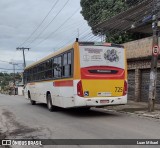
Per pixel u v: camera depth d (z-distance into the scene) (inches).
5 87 4266.7
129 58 866.8
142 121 488.7
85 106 540.4
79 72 534.0
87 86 535.8
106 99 544.7
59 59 616.1
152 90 591.8
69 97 559.8
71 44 556.1
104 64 550.6
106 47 555.5
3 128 462.9
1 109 804.0
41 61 766.5
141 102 817.5
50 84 682.2
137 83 837.8
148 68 800.9
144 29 938.1
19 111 722.2
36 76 831.1
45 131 422.0
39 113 657.6
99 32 997.8
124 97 562.3
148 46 801.6
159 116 529.0
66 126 458.3
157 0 590.6
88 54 542.3
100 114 601.0
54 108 684.7
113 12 1104.2
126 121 491.2
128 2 1058.1
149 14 784.9
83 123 482.3
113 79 554.9
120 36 1050.7
